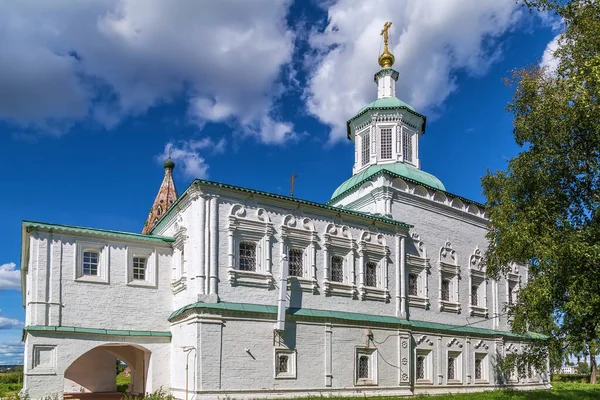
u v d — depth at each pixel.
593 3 21.55
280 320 25.53
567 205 22.59
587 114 19.92
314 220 29.08
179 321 25.92
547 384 42.72
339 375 27.78
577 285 20.80
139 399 25.75
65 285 25.36
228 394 23.75
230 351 24.27
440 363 33.69
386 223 32.06
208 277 24.61
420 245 34.81
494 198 24.80
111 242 27.09
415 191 35.69
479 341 36.91
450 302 35.78
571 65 21.41
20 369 61.59
